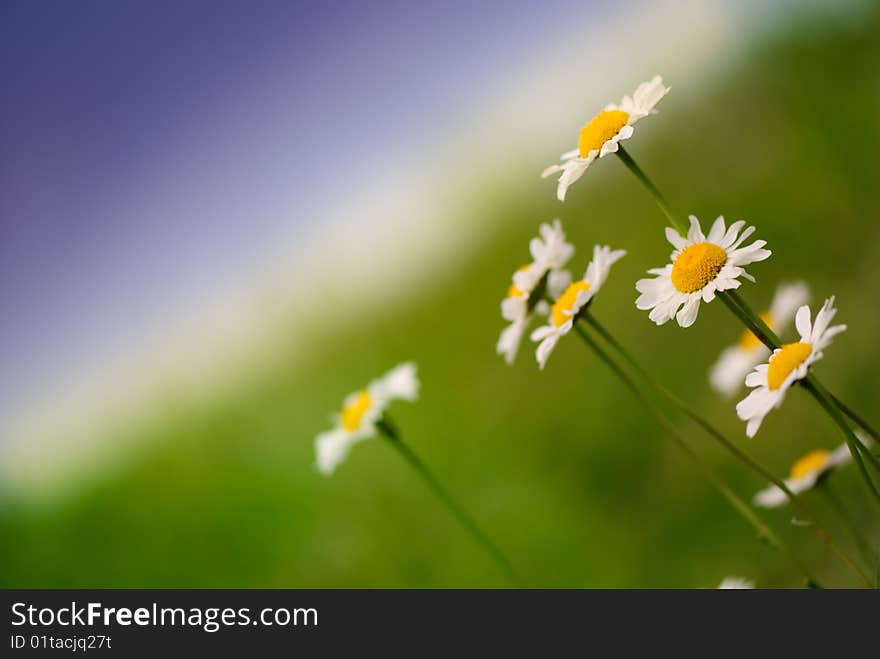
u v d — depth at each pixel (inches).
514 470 35.6
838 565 23.4
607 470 32.7
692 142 43.4
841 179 32.4
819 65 37.4
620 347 20.2
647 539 29.3
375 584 35.6
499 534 33.3
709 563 26.7
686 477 29.6
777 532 25.1
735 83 42.5
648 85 19.4
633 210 45.1
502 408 41.1
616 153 19.3
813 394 18.8
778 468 26.7
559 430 35.9
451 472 38.0
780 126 38.0
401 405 46.8
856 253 30.5
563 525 32.0
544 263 20.6
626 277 41.2
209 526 43.9
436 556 35.0
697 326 34.3
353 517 38.9
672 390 33.6
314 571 38.4
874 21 36.0
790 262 33.0
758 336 19.0
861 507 23.5
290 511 42.1
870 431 18.9
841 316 28.8
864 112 33.4
